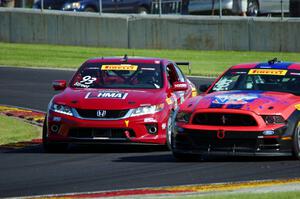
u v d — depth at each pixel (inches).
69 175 1343.5
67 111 1636.3
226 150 1430.9
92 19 4328.3
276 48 4138.8
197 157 1525.6
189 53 4124.0
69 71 3420.3
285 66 1626.5
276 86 1568.7
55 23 4357.8
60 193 1171.9
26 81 3070.9
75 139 1621.6
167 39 4286.4
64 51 4106.8
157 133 1636.3
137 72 1798.7
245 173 1327.5
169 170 1381.6
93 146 1770.4
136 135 1621.6
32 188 1222.3
